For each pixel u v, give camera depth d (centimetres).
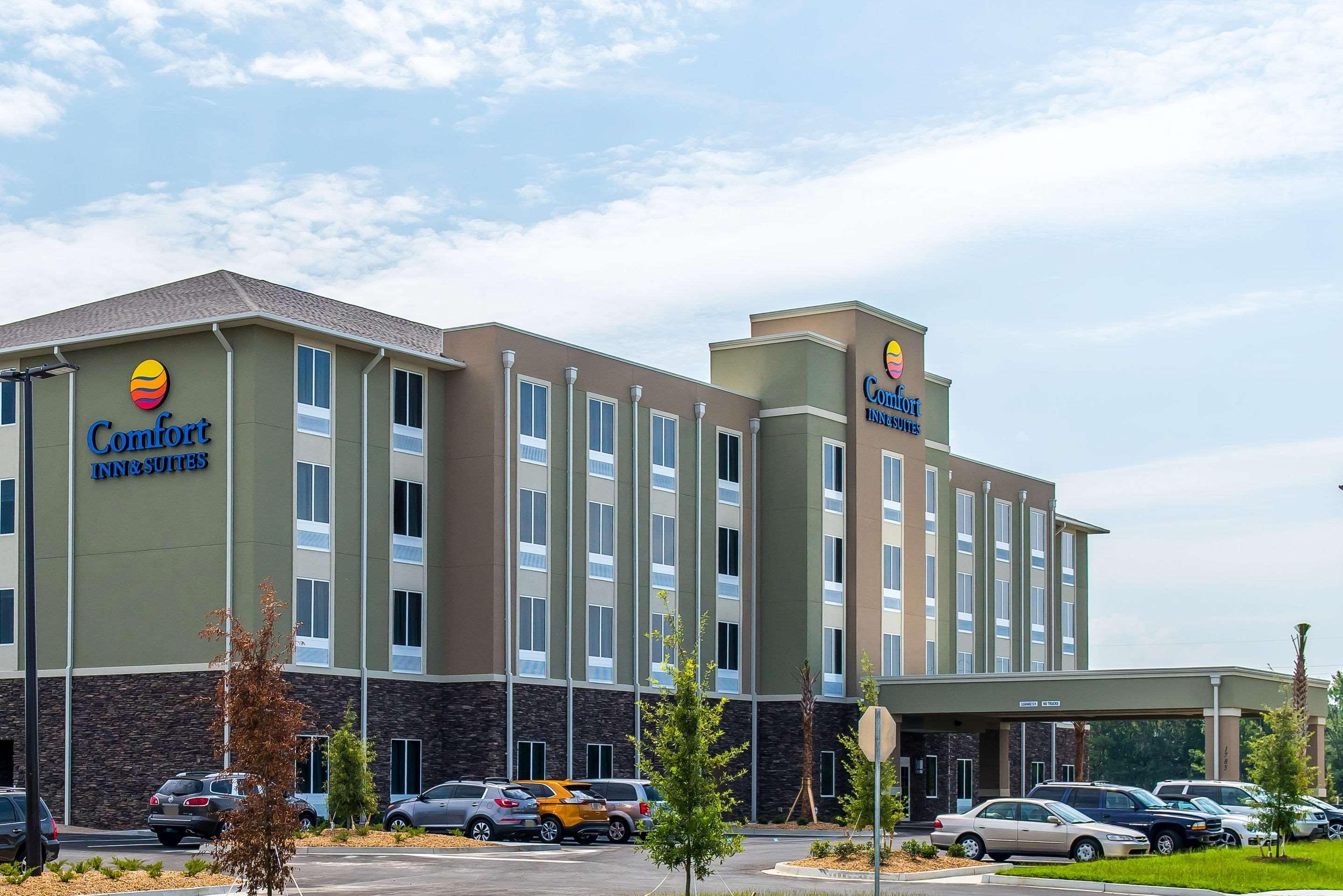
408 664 5162
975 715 6338
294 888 3069
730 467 6353
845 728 6419
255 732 2462
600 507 5731
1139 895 3183
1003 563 8256
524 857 3872
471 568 5275
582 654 5584
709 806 2680
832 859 3753
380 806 4966
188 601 4762
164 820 3959
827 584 6456
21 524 5112
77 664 4938
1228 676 5641
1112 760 14012
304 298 5544
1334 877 3428
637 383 5953
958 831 3997
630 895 2959
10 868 2866
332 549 4944
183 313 4941
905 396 6981
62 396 5078
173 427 4859
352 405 5062
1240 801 4694
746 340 6594
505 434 5325
